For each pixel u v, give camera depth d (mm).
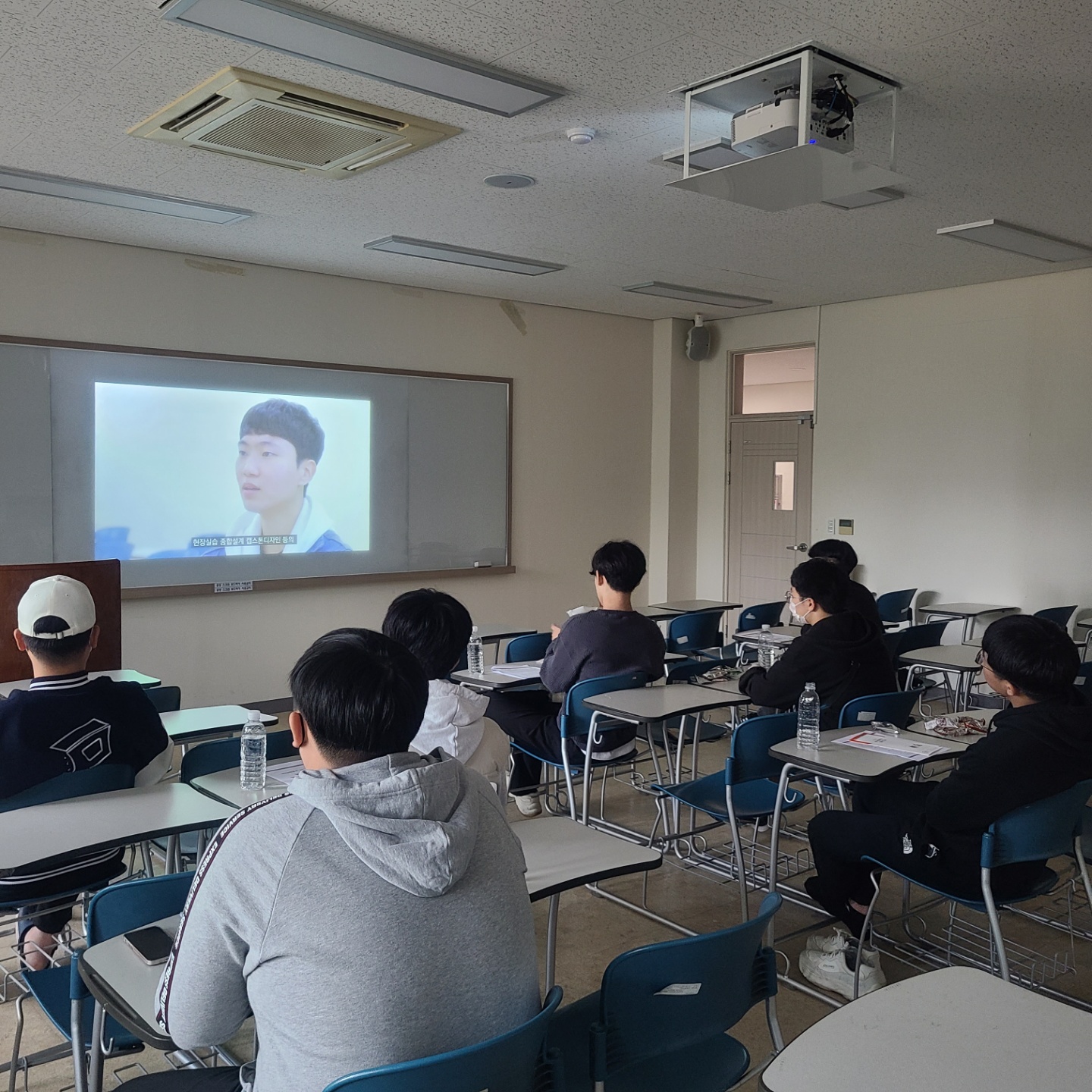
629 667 4129
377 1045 1246
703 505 8844
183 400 6035
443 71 3307
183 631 6133
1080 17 2969
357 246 5863
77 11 2908
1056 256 5977
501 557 7664
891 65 3330
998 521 6953
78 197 4805
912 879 2689
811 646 3598
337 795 1290
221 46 3154
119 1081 2436
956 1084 1158
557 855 2180
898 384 7449
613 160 4301
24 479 5480
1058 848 2584
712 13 2963
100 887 2535
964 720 3344
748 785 3561
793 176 3512
